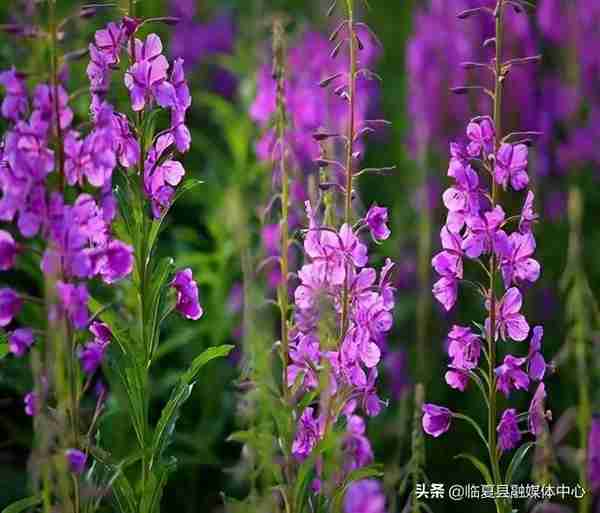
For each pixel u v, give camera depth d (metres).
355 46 5.00
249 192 9.09
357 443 5.07
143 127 4.74
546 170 10.26
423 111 10.39
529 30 10.47
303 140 8.24
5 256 4.20
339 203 5.82
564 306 9.49
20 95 4.29
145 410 4.88
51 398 4.89
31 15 4.45
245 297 4.86
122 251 4.28
